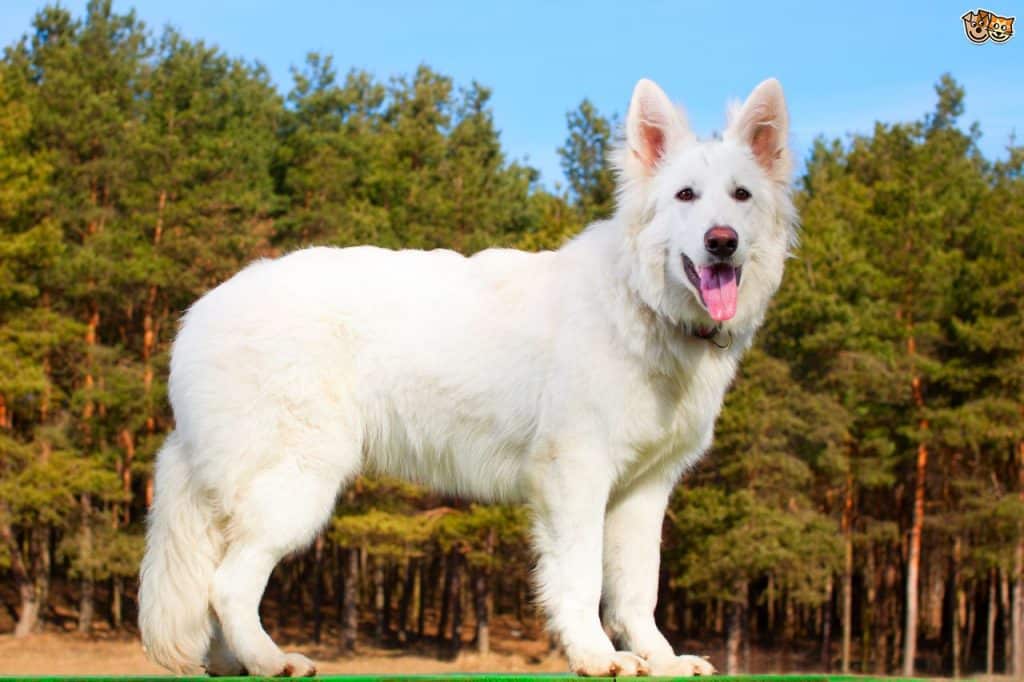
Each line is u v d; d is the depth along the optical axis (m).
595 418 5.22
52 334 28.47
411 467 5.75
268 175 37.53
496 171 39.38
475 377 5.45
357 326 5.47
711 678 4.83
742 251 5.06
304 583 41.59
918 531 32.94
